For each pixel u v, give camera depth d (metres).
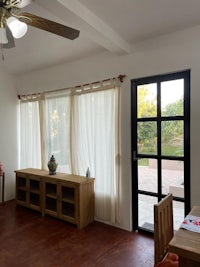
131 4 1.85
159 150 2.63
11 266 2.05
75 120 3.27
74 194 2.92
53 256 2.22
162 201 1.57
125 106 2.79
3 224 2.99
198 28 2.25
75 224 2.92
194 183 2.30
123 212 2.85
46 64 3.48
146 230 2.72
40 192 3.32
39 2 1.62
